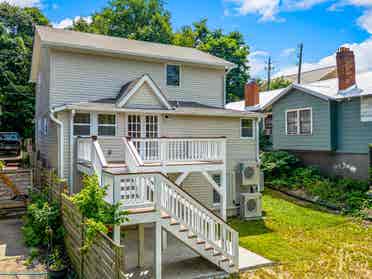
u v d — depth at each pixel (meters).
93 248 6.12
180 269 8.12
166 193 7.76
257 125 15.63
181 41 38.72
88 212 6.73
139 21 37.62
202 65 17.03
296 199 16.16
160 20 37.34
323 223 12.31
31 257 8.35
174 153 10.77
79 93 14.35
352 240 10.37
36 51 18.06
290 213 13.80
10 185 13.50
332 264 8.47
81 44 14.09
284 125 20.09
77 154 12.38
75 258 7.48
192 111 14.11
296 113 19.23
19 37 29.09
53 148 13.62
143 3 37.50
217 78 17.58
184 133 14.36
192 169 10.80
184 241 7.78
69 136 12.52
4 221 12.26
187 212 8.12
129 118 13.51
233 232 8.16
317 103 17.73
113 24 37.25
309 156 18.83
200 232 7.98
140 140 10.30
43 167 13.94
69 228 8.21
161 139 10.47
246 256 9.00
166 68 16.25
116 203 7.13
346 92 16.44
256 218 13.21
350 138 16.42
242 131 15.43
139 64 15.68
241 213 13.38
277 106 20.67
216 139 11.47
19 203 13.48
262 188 15.16
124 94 13.20
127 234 11.31
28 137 26.88
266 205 15.12
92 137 9.99
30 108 26.59
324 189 15.73
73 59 14.29
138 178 7.56
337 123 17.09
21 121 26.77
